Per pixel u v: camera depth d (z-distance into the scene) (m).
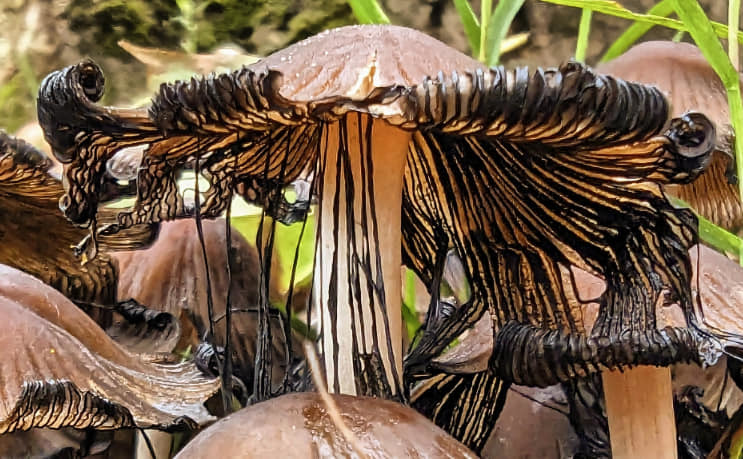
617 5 0.17
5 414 0.14
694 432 0.17
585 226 0.14
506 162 0.14
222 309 0.19
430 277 0.16
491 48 0.18
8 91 0.30
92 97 0.12
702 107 0.18
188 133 0.12
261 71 0.12
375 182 0.14
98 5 0.30
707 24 0.15
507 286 0.15
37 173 0.16
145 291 0.19
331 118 0.12
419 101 0.11
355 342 0.13
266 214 0.16
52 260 0.18
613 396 0.15
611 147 0.12
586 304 0.14
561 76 0.11
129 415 0.14
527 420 0.17
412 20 0.30
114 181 0.15
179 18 0.29
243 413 0.12
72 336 0.15
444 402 0.16
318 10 0.29
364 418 0.12
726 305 0.15
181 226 0.19
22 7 0.30
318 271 0.14
